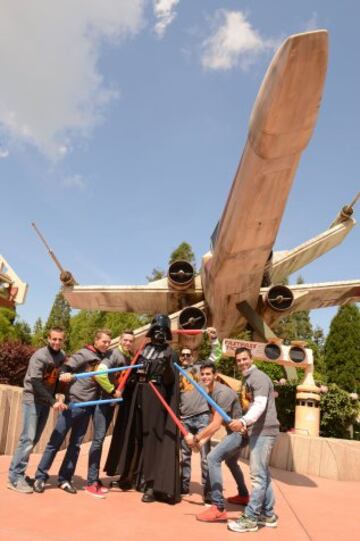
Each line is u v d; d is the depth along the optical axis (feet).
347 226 43.45
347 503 19.94
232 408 16.29
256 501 13.83
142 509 15.05
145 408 16.80
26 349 35.60
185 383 19.22
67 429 16.48
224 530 13.52
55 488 16.72
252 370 14.83
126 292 43.75
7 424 23.39
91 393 16.97
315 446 27.94
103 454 26.18
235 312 37.55
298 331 138.82
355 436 38.75
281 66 20.21
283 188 26.50
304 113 22.02
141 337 41.34
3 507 13.71
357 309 92.48
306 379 30.78
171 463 16.07
